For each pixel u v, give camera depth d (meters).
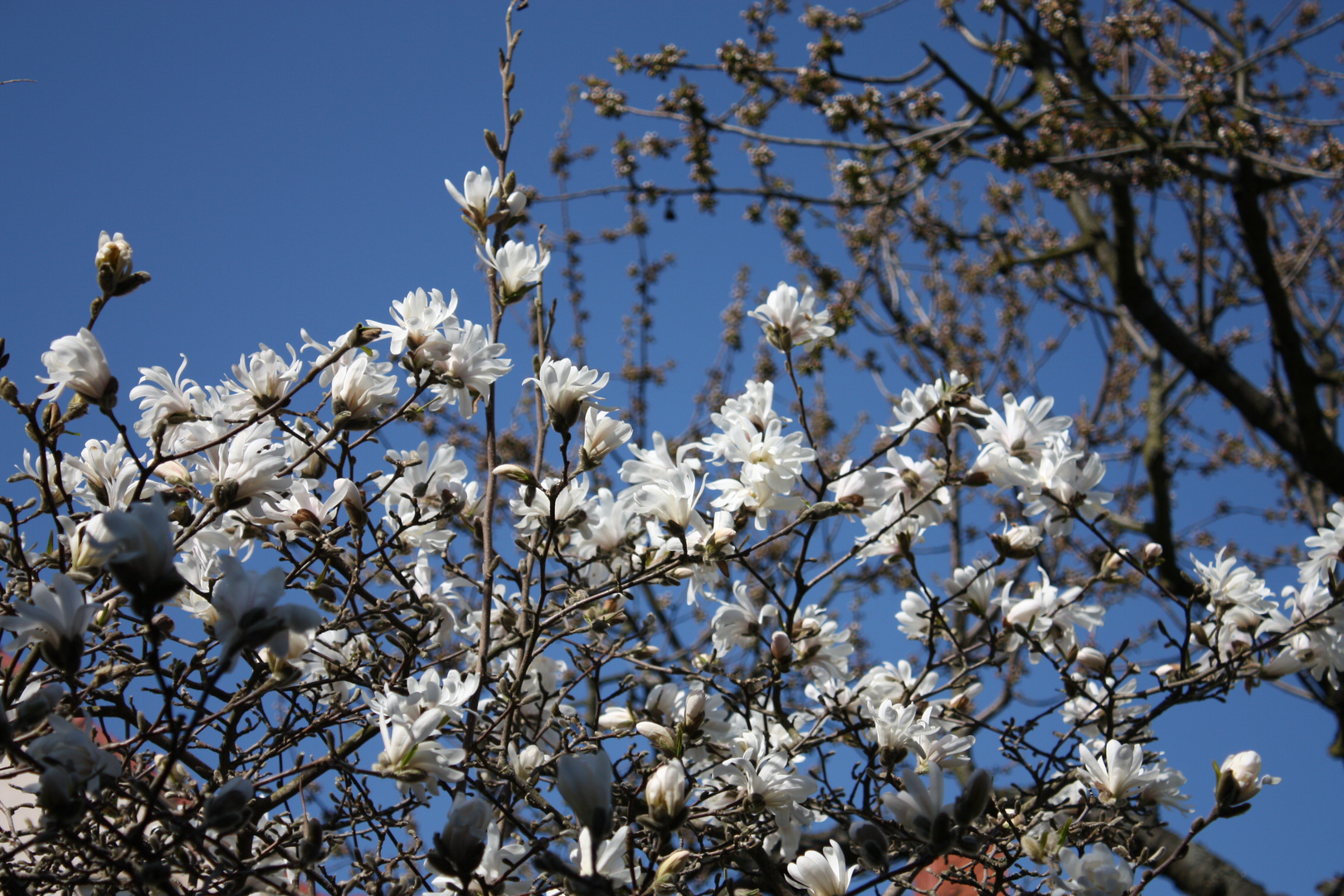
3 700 2.16
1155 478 8.52
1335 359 10.70
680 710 3.31
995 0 8.63
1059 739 3.62
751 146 9.12
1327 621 3.50
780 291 3.39
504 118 3.64
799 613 3.71
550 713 3.36
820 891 2.56
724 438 3.23
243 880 2.23
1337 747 7.24
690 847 3.46
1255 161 8.30
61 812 1.90
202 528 2.80
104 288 2.51
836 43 8.01
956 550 7.88
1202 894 6.35
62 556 2.53
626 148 8.74
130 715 2.71
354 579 3.00
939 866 3.64
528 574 3.59
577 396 2.87
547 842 2.32
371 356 2.94
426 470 3.51
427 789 2.43
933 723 3.67
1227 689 3.58
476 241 3.41
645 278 9.21
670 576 3.23
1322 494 9.77
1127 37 8.60
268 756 2.87
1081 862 2.78
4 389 2.42
